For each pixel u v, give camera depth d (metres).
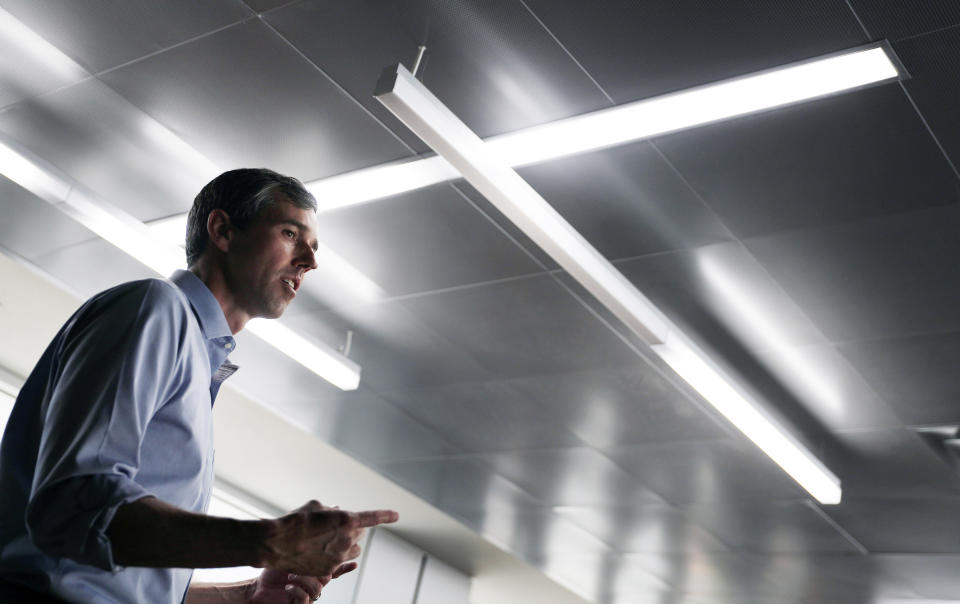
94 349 1.15
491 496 7.98
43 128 4.70
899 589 8.16
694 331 5.21
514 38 3.57
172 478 1.23
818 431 5.93
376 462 7.75
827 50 3.41
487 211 4.56
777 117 3.71
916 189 3.94
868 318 4.83
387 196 4.60
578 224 4.51
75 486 1.05
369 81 3.93
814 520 7.20
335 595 8.73
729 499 7.14
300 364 6.35
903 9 3.19
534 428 6.64
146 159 4.72
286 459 7.95
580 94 3.77
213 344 1.36
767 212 4.22
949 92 3.47
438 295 5.35
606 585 9.55
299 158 4.47
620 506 7.67
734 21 3.35
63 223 5.39
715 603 9.49
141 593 1.19
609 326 5.31
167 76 4.17
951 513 6.65
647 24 3.42
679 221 4.37
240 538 1.04
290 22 3.74
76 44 4.13
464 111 3.96
